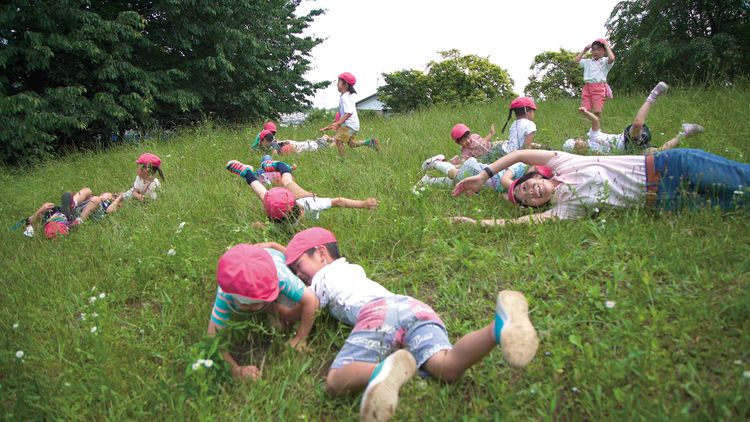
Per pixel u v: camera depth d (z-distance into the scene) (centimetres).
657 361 243
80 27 1153
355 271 324
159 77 1317
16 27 1111
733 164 371
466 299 327
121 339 328
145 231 479
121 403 271
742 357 246
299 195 502
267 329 318
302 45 1886
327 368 293
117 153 967
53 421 263
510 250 373
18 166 1046
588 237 377
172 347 309
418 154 670
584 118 806
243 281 271
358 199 505
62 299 381
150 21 1393
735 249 319
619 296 300
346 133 736
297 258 332
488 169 427
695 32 1495
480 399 241
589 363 247
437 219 414
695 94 803
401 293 343
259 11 1572
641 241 346
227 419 257
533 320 294
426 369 260
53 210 559
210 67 1388
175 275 380
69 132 1132
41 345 327
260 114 1706
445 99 2769
